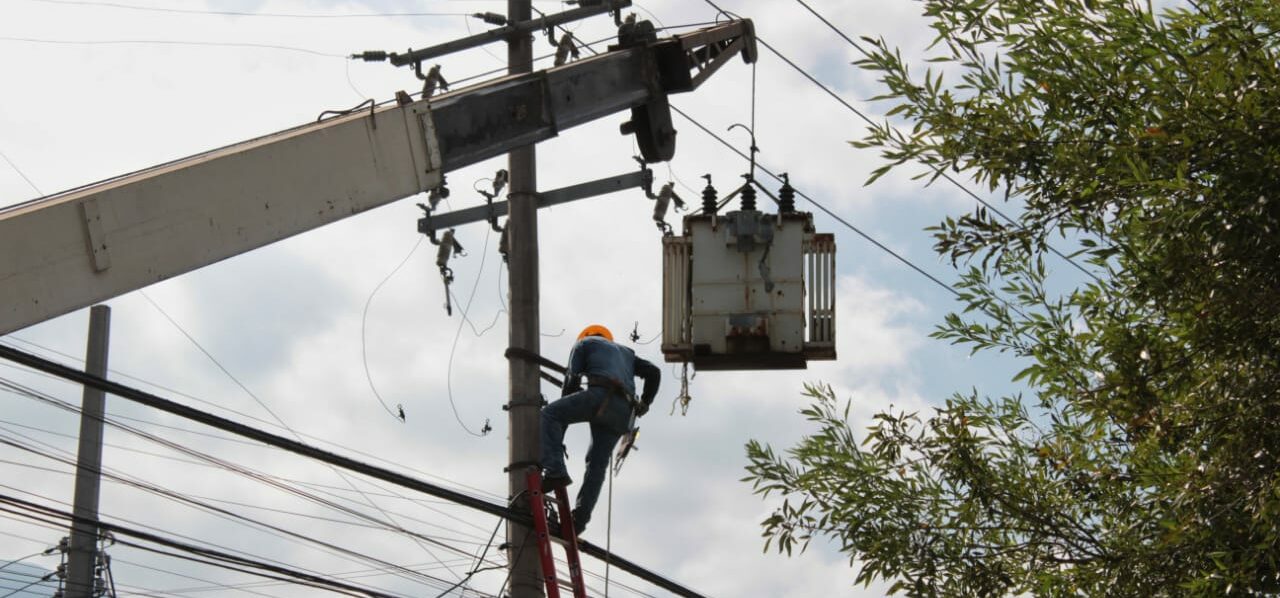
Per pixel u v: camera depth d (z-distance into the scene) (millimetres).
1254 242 6691
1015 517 8703
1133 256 7219
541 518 10773
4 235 6926
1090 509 8703
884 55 7734
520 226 11477
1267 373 7195
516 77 10031
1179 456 7957
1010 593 8578
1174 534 7363
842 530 8797
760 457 9109
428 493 10367
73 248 7141
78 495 16141
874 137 7734
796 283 11352
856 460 8961
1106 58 7203
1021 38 7383
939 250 7930
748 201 11672
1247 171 6641
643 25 11031
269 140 8227
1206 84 6855
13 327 6879
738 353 11305
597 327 12117
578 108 10383
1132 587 7906
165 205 7555
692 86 11078
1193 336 7230
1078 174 7207
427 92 11219
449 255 11672
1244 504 7234
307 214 8234
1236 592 7207
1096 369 8336
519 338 11242
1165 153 6898
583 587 10938
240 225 7867
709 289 11398
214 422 9398
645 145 11305
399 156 8914
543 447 11086
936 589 8602
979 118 7555
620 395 11516
